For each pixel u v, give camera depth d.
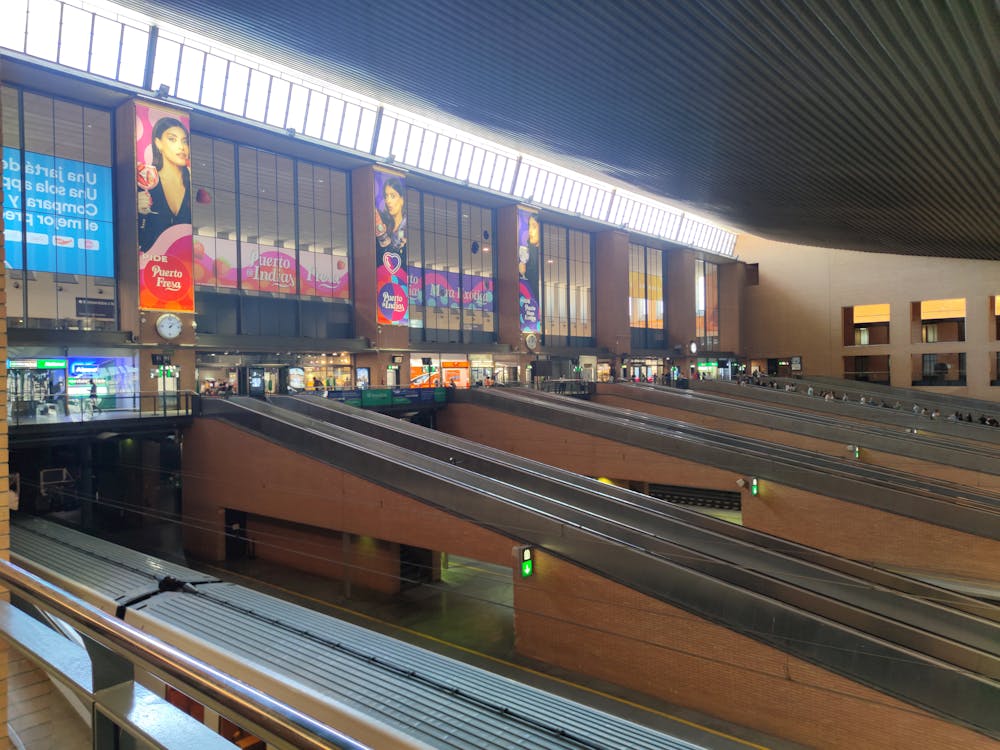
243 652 10.59
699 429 29.06
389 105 36.84
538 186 48.12
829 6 9.89
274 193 35.38
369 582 20.59
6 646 3.57
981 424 36.72
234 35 18.52
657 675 13.64
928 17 9.84
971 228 29.41
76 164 28.05
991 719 10.40
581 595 14.78
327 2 12.55
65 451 25.55
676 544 15.27
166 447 26.58
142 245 28.09
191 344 29.56
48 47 25.98
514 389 35.59
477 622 17.95
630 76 13.88
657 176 23.36
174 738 1.50
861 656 11.52
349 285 38.56
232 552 23.86
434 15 12.23
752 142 17.62
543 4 11.22
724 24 11.15
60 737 4.72
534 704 9.88
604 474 27.53
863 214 27.33
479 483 18.73
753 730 12.42
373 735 2.16
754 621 12.56
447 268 44.31
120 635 1.68
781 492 22.73
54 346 26.16
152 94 28.38
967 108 13.80
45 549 15.75
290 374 35.53
